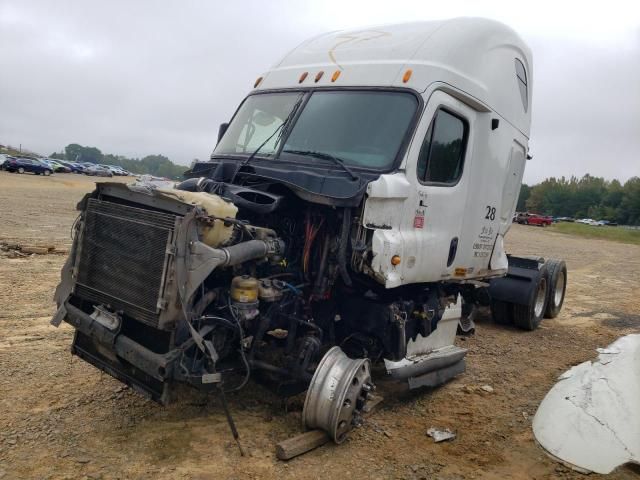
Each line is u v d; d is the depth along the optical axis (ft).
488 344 26.50
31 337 20.85
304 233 16.42
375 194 15.14
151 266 13.04
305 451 14.10
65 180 150.61
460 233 19.93
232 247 13.47
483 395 19.61
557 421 14.92
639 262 85.46
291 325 15.96
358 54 19.02
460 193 19.36
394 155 16.26
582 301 41.39
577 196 422.41
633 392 14.94
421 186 17.12
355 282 16.90
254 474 13.08
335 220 15.80
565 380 16.40
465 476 13.94
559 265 32.27
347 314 17.21
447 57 18.13
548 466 14.75
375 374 20.06
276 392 15.71
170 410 15.85
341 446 14.76
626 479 14.17
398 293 18.10
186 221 12.69
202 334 13.21
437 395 19.29
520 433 16.69
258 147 18.74
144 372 13.71
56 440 13.79
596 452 13.91
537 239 123.75
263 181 16.58
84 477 12.35
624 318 35.78
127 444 13.91
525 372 22.65
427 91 17.10
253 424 15.47
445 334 20.04
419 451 15.01
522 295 28.94
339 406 14.10
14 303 24.91
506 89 21.89
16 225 50.08
